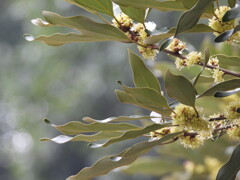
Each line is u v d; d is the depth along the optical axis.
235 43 1.09
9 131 7.97
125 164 1.13
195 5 1.01
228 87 1.07
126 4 1.06
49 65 5.91
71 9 5.43
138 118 1.11
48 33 5.42
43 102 6.22
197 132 1.08
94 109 5.76
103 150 5.81
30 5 5.64
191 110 1.07
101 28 1.08
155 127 1.08
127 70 5.31
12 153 8.20
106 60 5.43
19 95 6.31
